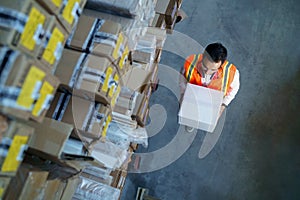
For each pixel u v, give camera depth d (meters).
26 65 1.15
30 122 1.56
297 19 4.63
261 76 4.31
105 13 1.94
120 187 2.69
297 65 4.40
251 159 3.93
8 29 1.12
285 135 4.05
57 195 1.65
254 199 3.78
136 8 1.85
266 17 4.61
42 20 1.23
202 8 4.62
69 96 1.78
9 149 1.20
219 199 3.77
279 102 4.20
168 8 2.88
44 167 1.62
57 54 1.38
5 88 1.12
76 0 1.41
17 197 1.35
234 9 4.63
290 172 3.90
